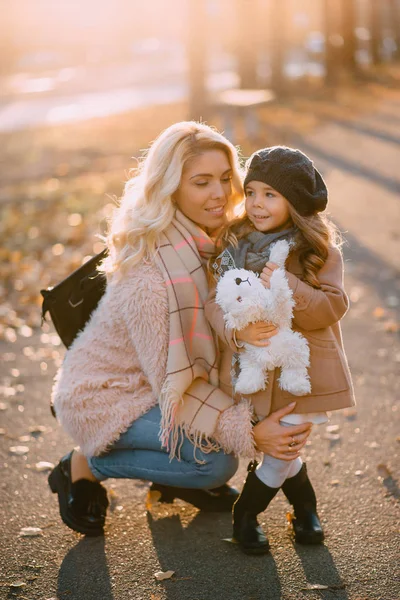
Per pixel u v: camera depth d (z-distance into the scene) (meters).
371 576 2.66
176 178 2.77
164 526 3.07
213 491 3.19
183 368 2.72
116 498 3.31
